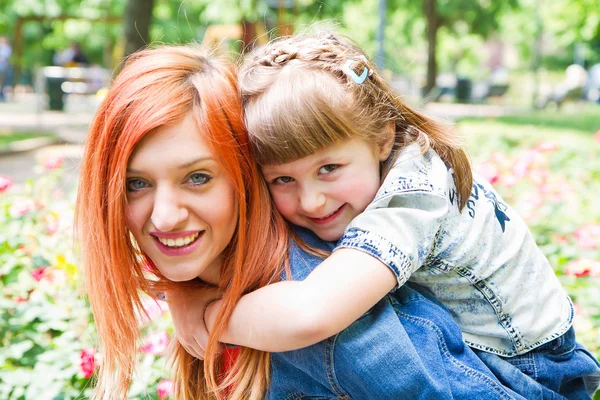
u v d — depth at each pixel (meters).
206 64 1.38
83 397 2.23
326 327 1.26
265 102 1.36
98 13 17.73
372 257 1.31
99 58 23.83
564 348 1.62
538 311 1.58
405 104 1.54
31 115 15.69
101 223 1.33
